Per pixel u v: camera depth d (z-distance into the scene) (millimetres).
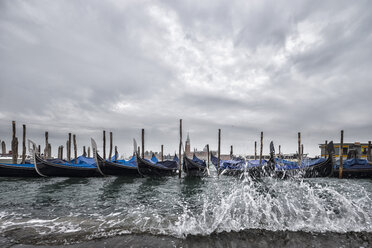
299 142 18297
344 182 13492
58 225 5258
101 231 4844
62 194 9648
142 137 17250
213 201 8297
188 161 15422
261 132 17859
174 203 8000
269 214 5875
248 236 4539
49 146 25766
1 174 14555
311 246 4082
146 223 5391
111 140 21344
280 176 14562
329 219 5480
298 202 7074
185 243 4227
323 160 14234
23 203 7848
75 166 14859
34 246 4082
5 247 4023
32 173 14680
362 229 4887
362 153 27453
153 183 13742
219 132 17828
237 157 20375
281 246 4098
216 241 4320
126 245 4133
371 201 7555
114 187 12000
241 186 12039
